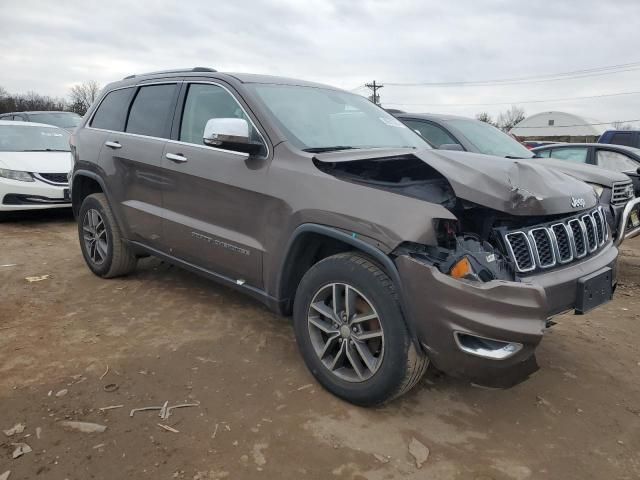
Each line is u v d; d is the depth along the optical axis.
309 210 2.85
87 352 3.38
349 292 2.75
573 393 3.10
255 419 2.70
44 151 8.19
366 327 2.76
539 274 2.64
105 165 4.46
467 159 2.95
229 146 3.15
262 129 3.28
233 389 2.98
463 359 2.41
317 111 3.65
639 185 7.68
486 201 2.52
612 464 2.47
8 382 2.98
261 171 3.17
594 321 4.28
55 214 8.46
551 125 71.12
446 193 2.74
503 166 2.87
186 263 3.88
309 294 2.94
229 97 3.57
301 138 3.26
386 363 2.60
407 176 3.06
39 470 2.28
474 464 2.43
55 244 6.30
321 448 2.49
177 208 3.80
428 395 3.01
